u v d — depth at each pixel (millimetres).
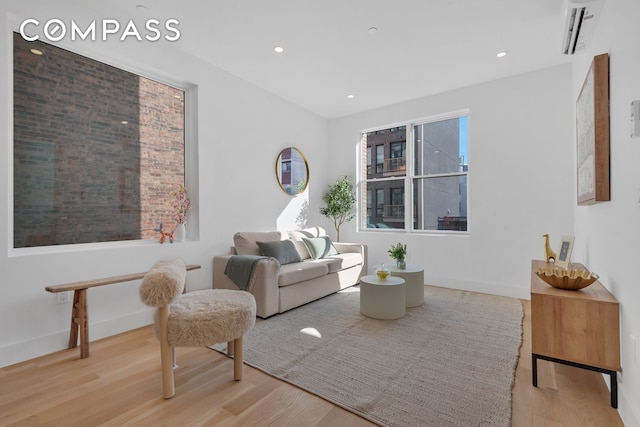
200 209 3619
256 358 2340
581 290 2055
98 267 2766
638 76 1564
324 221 5652
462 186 4539
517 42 3236
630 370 1614
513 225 4016
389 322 3082
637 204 1575
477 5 2670
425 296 4012
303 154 5191
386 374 2105
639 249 1534
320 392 1897
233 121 4016
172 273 1864
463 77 4074
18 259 2344
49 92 2633
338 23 2943
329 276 4094
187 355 2406
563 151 3719
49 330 2490
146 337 2797
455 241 4430
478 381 2018
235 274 3338
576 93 3379
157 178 3383
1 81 2283
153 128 3355
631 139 1665
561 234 3727
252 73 3979
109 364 2277
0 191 2273
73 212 2768
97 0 2654
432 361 2285
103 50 2826
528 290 3906
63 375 2115
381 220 5320
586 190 2488
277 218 4695
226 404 1791
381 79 4145
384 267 3846
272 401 1819
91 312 2742
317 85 4340
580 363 1864
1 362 2240
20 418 1667
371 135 5449
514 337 2715
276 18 2877
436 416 1679
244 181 4172
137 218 3211
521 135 3965
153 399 1836
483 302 3746
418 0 2615
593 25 2320
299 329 2906
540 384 2008
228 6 2715
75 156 2785
